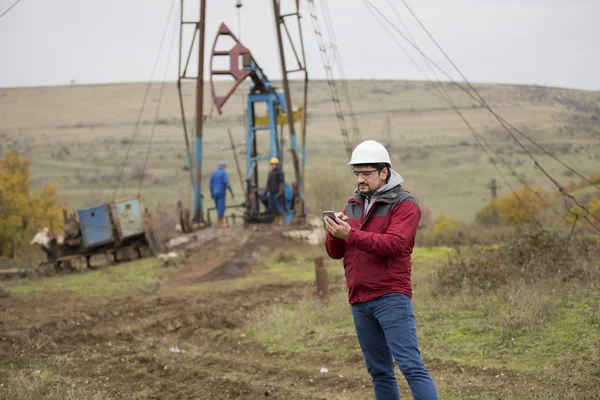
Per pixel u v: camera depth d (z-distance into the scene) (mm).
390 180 5641
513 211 42344
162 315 12555
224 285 16156
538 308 9156
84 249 22141
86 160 139875
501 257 12570
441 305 10578
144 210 22453
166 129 175125
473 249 13477
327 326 10359
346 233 5395
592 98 116250
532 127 131125
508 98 176875
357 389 7441
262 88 26953
